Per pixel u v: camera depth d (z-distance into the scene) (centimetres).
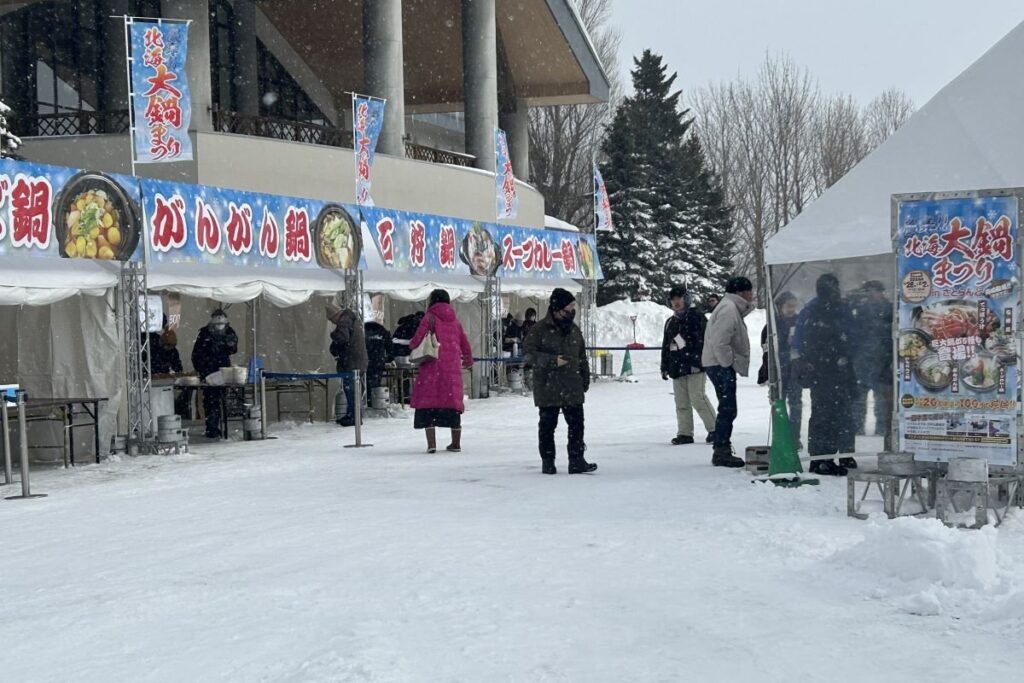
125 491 1037
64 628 522
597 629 496
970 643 468
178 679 436
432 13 3225
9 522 863
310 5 3027
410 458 1240
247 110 2972
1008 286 798
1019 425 789
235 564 661
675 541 695
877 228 933
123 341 1367
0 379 1364
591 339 2895
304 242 1669
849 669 433
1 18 2484
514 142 3675
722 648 464
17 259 1238
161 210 1391
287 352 1938
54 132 2275
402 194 2538
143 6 2669
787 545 665
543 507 848
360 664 441
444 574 613
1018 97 872
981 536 578
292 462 1240
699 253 5462
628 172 5194
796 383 1014
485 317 2294
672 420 1702
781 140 6994
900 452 820
